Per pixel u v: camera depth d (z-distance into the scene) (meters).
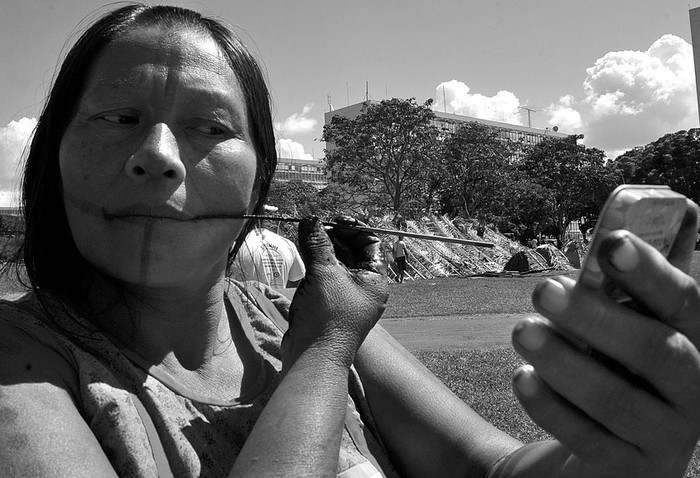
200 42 0.46
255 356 0.50
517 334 0.27
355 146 15.51
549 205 20.77
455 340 2.94
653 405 0.27
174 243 0.42
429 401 0.54
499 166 18.12
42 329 0.39
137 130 0.43
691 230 0.30
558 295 0.26
